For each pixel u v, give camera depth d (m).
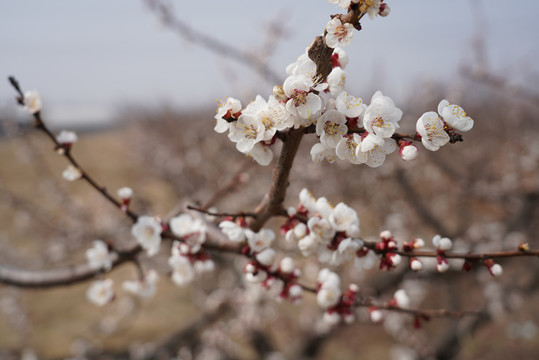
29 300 6.59
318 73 0.96
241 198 6.09
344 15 0.93
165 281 6.49
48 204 7.00
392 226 5.61
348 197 6.41
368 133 0.93
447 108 0.93
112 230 4.98
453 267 4.03
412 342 5.08
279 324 5.45
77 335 5.81
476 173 5.51
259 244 1.38
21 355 5.39
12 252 5.36
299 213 1.34
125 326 5.99
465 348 5.75
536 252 1.13
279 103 0.91
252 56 3.93
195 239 1.54
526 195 4.26
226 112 0.94
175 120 12.34
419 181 6.77
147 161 11.23
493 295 4.45
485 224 5.27
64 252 5.20
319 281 1.57
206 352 5.01
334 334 4.63
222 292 4.31
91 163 12.79
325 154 0.97
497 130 5.98
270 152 1.00
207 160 8.09
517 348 5.73
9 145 13.88
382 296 4.27
